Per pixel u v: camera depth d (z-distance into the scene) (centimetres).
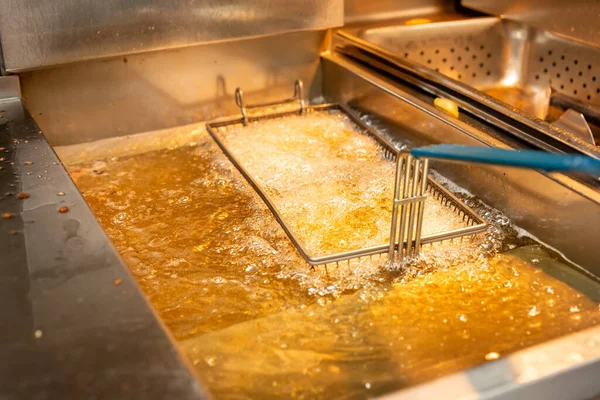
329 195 73
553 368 48
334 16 89
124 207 73
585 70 90
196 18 82
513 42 99
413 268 63
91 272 52
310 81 95
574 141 65
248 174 73
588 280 61
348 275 62
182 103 89
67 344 45
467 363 54
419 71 82
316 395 50
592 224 61
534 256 64
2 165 65
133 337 45
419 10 102
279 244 67
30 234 56
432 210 70
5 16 74
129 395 40
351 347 55
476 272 63
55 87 82
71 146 85
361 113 90
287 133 86
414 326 57
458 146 51
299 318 58
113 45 79
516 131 70
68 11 76
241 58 90
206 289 61
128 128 87
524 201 67
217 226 69
